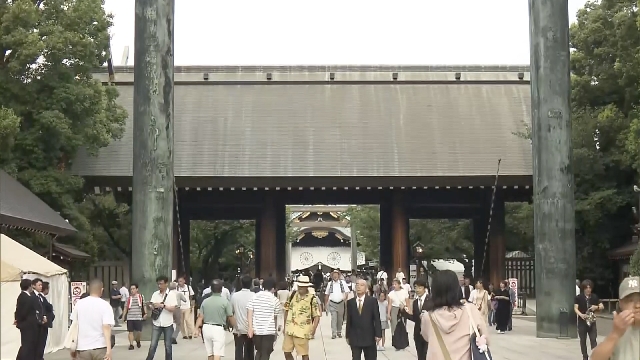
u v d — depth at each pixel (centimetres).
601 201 3984
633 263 3341
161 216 2858
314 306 1600
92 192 4338
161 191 2864
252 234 6944
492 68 5291
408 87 5197
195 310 3234
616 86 4038
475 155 4619
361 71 5244
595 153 4019
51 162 3503
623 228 4181
